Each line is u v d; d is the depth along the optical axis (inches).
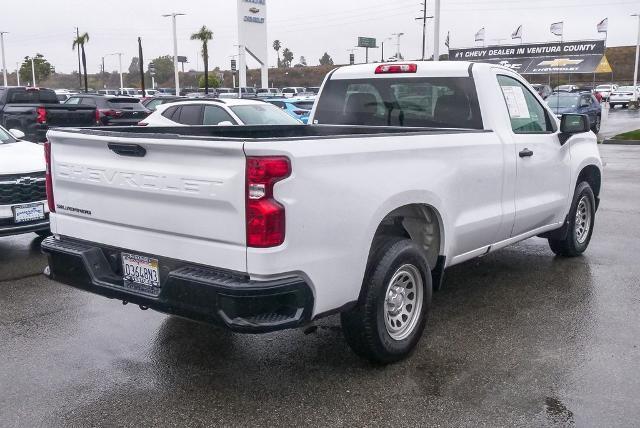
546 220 249.3
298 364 175.9
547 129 248.7
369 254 165.3
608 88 2331.4
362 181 155.0
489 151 205.2
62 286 246.7
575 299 228.4
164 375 170.2
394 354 171.9
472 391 160.1
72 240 175.8
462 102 218.4
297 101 944.9
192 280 142.4
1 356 182.1
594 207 288.8
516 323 205.5
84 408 153.0
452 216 189.6
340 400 155.9
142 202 155.0
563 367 173.0
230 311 138.4
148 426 145.1
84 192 169.2
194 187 143.6
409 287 178.1
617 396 156.9
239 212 138.0
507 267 270.1
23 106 657.6
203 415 149.6
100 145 161.0
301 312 143.6
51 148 177.2
